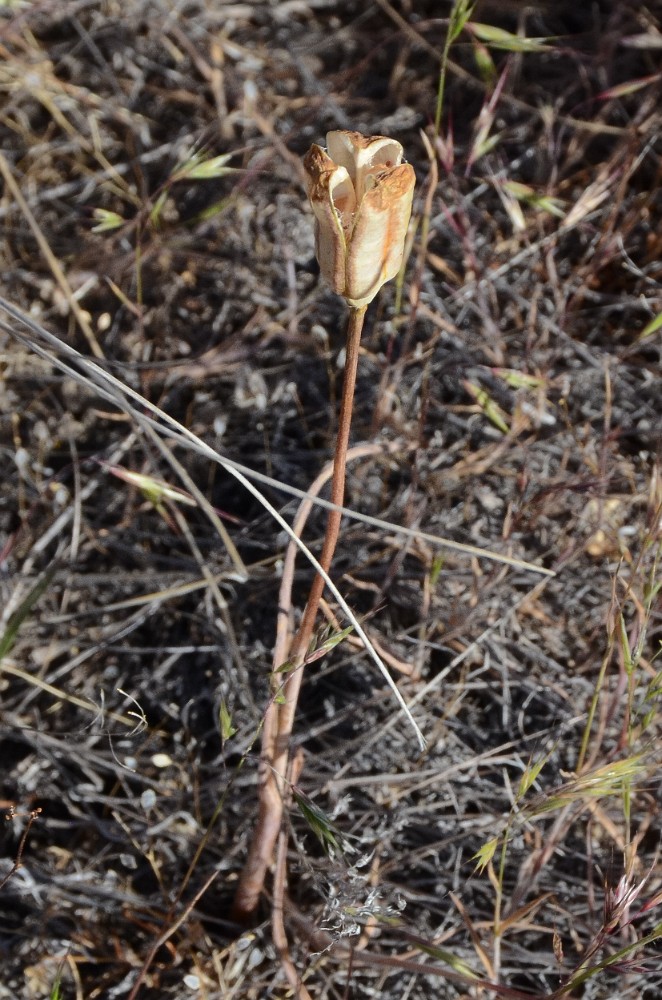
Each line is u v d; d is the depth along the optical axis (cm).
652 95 58
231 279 62
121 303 61
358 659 50
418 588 52
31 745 50
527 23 70
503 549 50
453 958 42
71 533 55
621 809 47
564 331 58
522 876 46
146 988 46
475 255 59
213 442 56
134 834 48
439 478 54
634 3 67
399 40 71
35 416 58
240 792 48
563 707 49
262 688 49
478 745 49
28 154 67
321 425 58
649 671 47
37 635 52
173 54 71
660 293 59
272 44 72
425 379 51
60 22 72
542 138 64
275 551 53
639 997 45
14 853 48
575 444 55
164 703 50
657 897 42
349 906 42
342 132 35
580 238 62
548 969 46
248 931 46
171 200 65
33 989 46
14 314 38
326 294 60
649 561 49
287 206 63
